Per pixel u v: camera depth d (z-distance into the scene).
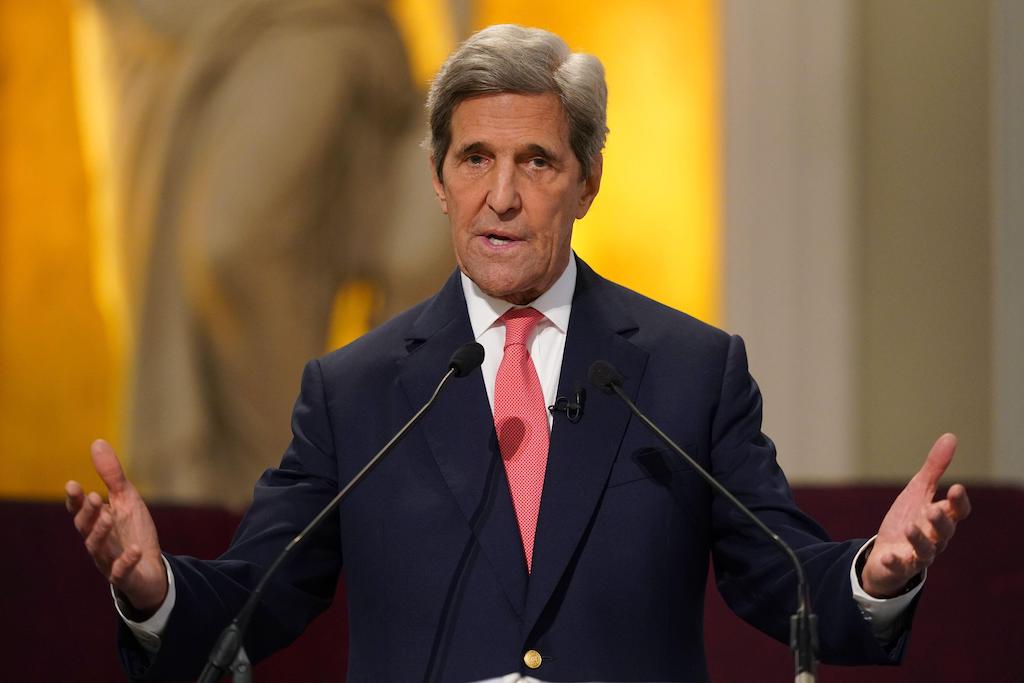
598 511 7.37
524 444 7.54
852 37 17.73
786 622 7.28
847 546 7.02
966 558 11.24
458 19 18.08
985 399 17.66
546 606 7.16
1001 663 11.09
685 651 7.36
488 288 7.57
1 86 17.94
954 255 17.72
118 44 17.84
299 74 17.70
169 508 11.55
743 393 7.84
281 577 7.54
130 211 17.80
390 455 7.61
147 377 17.73
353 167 17.84
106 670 11.11
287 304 17.66
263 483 7.99
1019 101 17.38
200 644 6.93
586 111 7.61
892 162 17.83
